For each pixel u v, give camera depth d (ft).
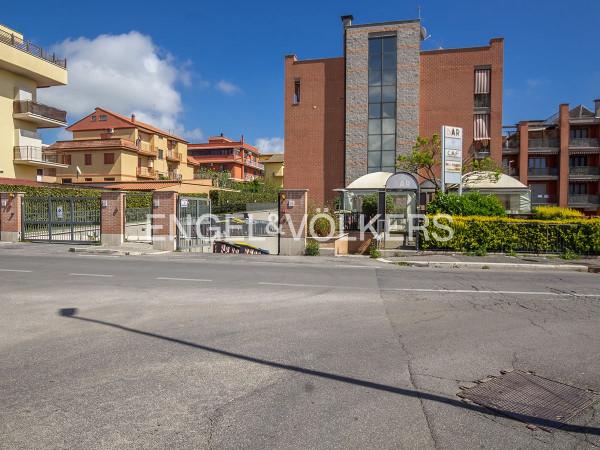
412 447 10.44
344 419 11.75
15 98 109.09
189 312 23.49
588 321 22.48
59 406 12.34
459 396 13.32
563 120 159.22
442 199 58.23
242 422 11.53
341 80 116.26
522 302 27.09
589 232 50.42
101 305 25.03
